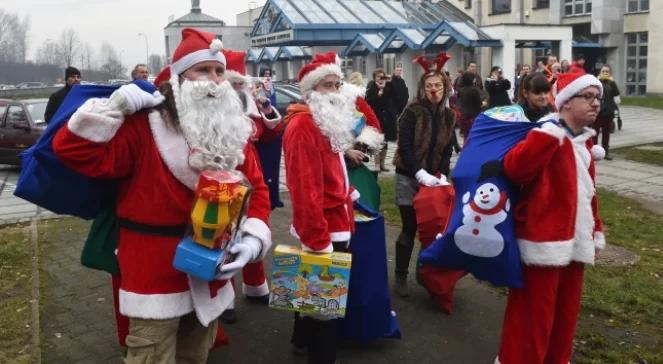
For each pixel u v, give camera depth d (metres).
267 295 4.95
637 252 6.07
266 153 4.95
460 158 3.48
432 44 24.92
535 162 3.08
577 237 3.30
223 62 2.84
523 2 36.56
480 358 4.04
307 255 3.49
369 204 4.23
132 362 2.71
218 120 2.69
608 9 31.83
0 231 7.49
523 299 3.33
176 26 53.03
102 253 3.03
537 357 3.30
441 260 3.46
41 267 5.92
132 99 2.56
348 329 4.02
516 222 3.28
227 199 2.57
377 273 4.00
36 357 4.06
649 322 4.50
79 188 2.79
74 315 4.78
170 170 2.69
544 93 4.15
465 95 12.26
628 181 9.91
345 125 3.68
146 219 2.71
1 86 72.50
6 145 12.05
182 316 2.86
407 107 4.85
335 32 27.70
